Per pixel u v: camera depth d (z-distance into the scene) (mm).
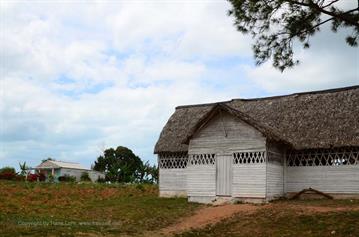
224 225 22578
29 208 29562
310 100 34125
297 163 32094
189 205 30719
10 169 69062
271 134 29688
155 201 33719
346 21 16656
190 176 32625
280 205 26719
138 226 23094
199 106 39656
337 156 30406
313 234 19141
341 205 25594
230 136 31266
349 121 30562
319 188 30844
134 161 99125
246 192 30000
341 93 33125
